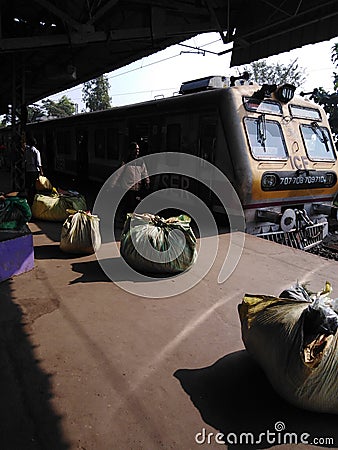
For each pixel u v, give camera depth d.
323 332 2.15
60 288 3.99
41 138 16.64
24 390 2.36
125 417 2.16
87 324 3.22
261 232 6.54
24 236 4.40
